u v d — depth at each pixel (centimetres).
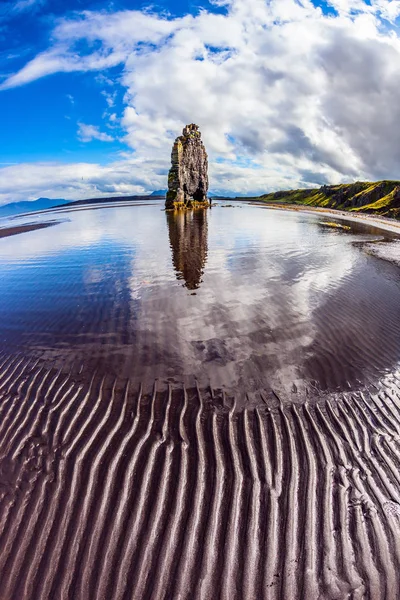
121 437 596
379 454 559
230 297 1282
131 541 431
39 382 762
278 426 620
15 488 504
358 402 688
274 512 464
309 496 486
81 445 580
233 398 698
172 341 942
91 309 1206
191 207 6594
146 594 379
